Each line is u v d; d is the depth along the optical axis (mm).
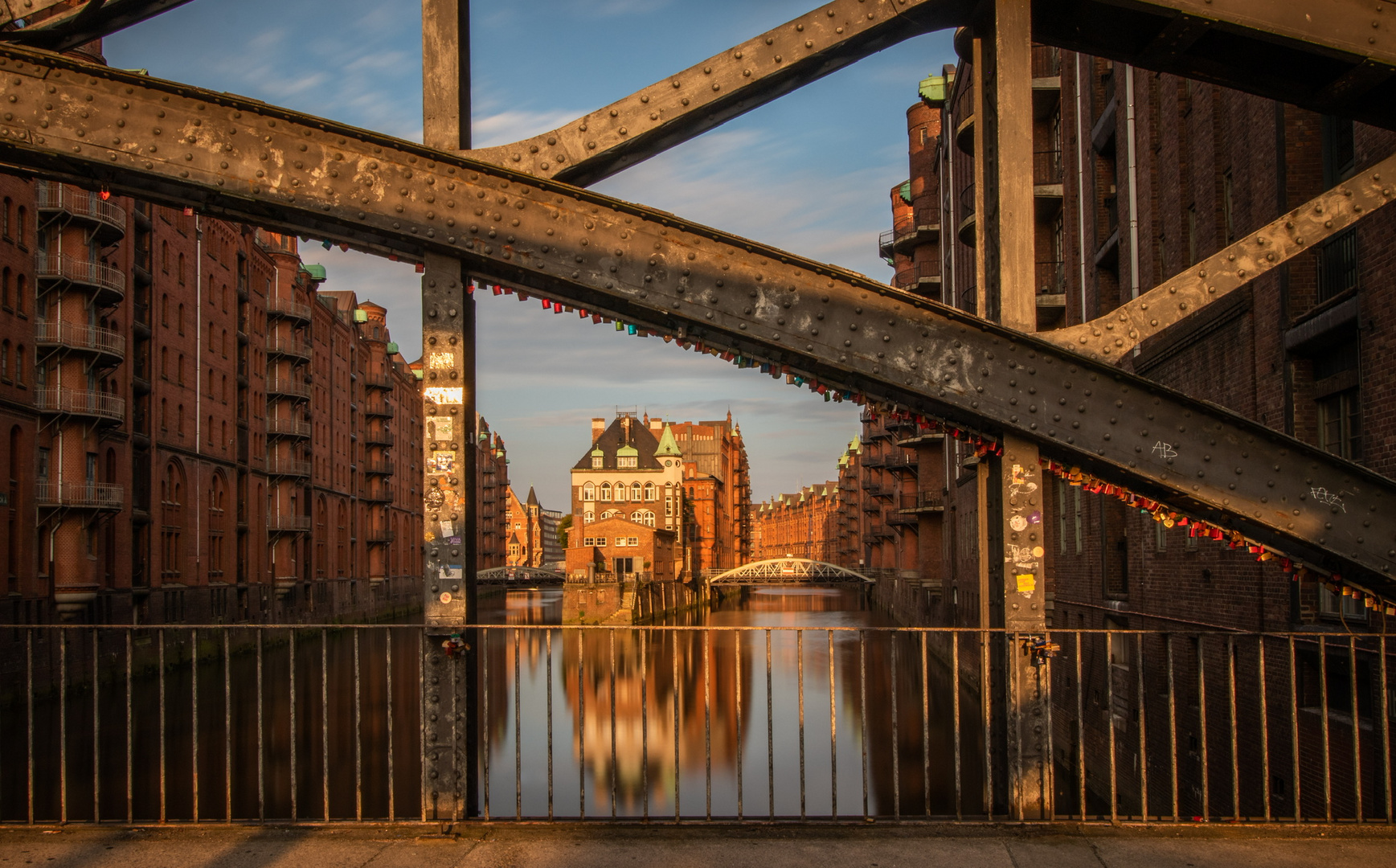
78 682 33812
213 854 6176
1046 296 23969
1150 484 6449
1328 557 6480
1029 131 6246
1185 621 14359
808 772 24156
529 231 5934
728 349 6512
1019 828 6387
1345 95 6797
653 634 62562
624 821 6523
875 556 104375
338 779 23312
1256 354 12297
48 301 34594
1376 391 9539
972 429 6504
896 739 6594
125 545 39312
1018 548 6305
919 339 6047
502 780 23172
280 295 61156
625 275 5922
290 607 61781
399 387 99250
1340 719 10148
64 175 6195
